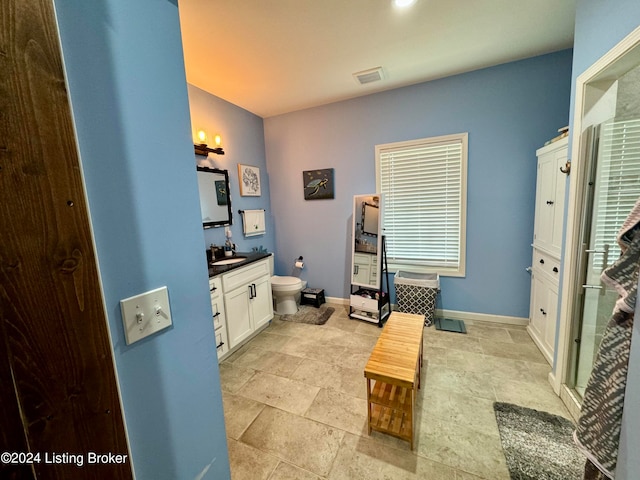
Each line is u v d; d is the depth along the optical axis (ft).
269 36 6.15
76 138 1.60
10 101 1.31
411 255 10.06
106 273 1.95
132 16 2.05
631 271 2.25
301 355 7.66
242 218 10.42
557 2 5.37
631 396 2.16
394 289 10.36
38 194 1.43
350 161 10.36
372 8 5.41
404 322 6.35
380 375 4.49
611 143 4.49
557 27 6.21
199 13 5.32
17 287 1.36
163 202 2.32
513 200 8.37
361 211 10.11
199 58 6.93
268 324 9.66
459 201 9.05
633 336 2.17
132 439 2.20
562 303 5.45
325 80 8.41
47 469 1.49
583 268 5.01
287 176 11.55
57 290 1.52
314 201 11.25
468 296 9.34
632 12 3.53
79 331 1.62
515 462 4.26
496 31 6.31
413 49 6.93
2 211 1.30
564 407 5.32
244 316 8.23
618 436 2.31
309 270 11.85
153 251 2.26
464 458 4.37
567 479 3.98
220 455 3.07
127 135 2.04
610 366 2.36
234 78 8.04
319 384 6.39
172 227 2.41
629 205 4.36
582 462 4.21
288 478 4.20
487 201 8.68
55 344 1.51
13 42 1.32
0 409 1.33
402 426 4.89
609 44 4.00
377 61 7.43
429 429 4.94
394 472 4.21
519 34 6.46
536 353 7.22
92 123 1.83
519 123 7.99
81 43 1.76
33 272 1.42
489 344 7.75
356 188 10.44
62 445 1.56
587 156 4.75
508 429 4.86
